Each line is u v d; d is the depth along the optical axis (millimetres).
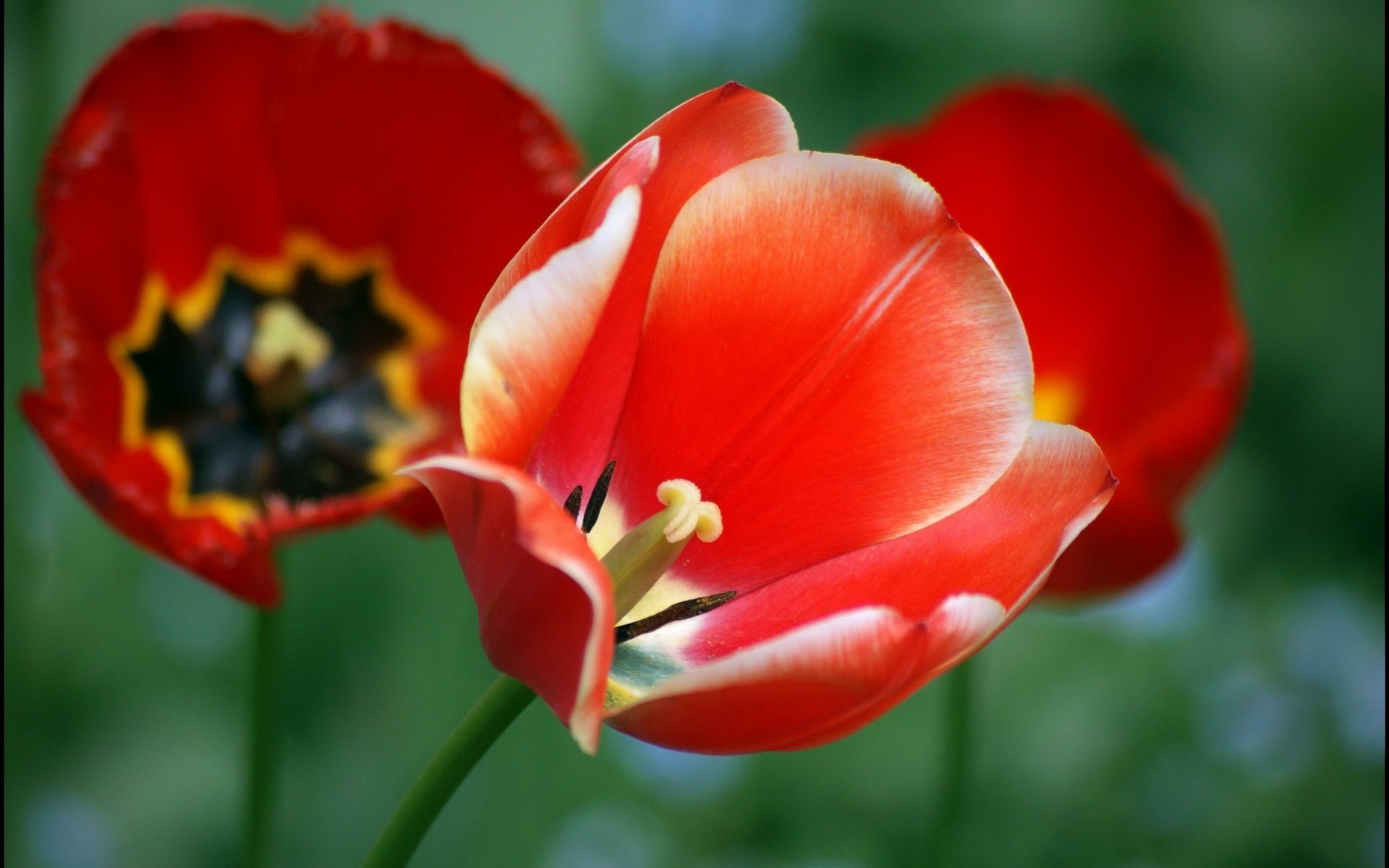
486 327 592
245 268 760
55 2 770
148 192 736
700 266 624
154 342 745
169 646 1000
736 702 591
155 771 974
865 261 623
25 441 777
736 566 635
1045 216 841
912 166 840
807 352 626
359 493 759
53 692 941
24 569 777
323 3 739
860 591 627
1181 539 786
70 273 712
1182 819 1033
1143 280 833
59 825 896
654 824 999
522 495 586
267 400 759
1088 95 831
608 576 607
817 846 989
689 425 633
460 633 932
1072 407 854
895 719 1031
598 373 634
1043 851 1009
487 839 907
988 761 1038
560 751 936
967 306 622
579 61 805
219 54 731
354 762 944
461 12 796
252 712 722
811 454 630
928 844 792
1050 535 614
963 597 594
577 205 604
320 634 965
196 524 704
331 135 747
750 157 627
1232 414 811
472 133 743
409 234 759
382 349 770
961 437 622
